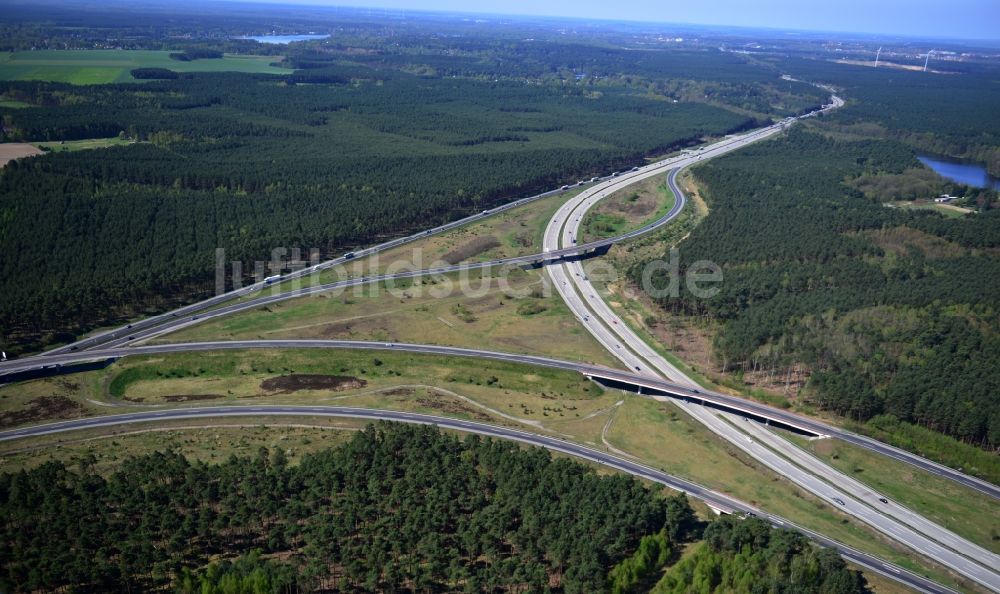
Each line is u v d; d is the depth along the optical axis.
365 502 191.38
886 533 196.75
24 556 169.88
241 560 169.50
